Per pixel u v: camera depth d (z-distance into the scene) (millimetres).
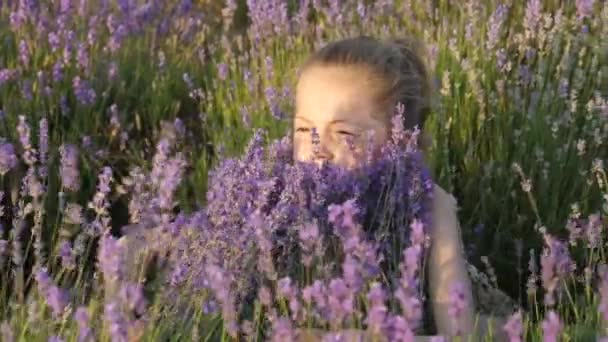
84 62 4352
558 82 4105
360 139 2633
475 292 3072
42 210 2812
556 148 3701
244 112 3910
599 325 2385
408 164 2533
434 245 2592
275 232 2484
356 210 2090
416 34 4758
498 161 3764
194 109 4762
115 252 1991
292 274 2559
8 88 4258
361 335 1828
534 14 4105
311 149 2660
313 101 2650
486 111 4070
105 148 4102
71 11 4836
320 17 5355
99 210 2494
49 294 2100
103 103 4258
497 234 3441
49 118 4207
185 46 5309
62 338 2277
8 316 2578
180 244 2432
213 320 2398
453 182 3814
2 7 4922
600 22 4531
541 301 3260
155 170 2412
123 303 1922
